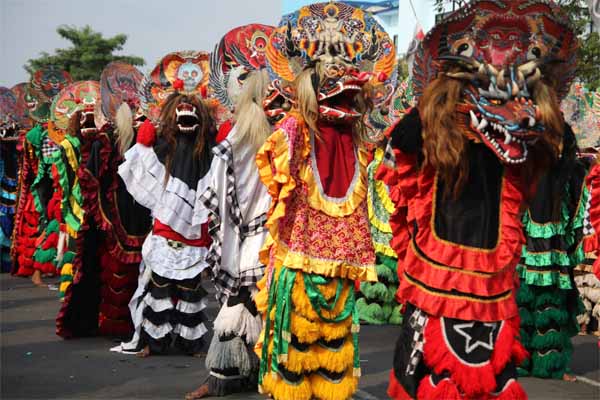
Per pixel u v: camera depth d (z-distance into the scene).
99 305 7.52
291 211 4.50
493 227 3.63
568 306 6.29
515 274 3.71
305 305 4.47
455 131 3.58
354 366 4.61
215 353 5.31
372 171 8.31
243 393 5.41
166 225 6.43
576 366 6.74
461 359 3.53
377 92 5.13
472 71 3.62
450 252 3.60
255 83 5.24
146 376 5.95
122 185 7.09
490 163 3.65
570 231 6.20
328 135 4.59
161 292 6.48
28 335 7.57
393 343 7.38
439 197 3.66
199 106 6.46
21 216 11.75
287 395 4.46
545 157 3.73
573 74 3.83
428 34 3.74
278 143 4.43
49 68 11.49
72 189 8.01
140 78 7.72
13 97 13.61
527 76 3.62
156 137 6.54
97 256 7.44
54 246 11.08
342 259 4.51
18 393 5.43
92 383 5.73
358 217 4.62
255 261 5.19
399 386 3.69
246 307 5.24
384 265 8.38
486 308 3.56
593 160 6.85
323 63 4.55
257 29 6.62
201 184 6.46
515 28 3.68
